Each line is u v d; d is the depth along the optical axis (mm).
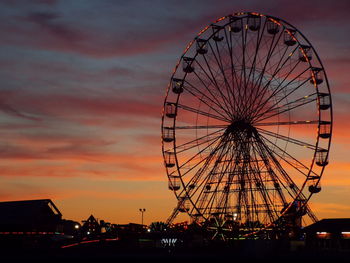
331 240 72312
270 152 70250
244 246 63406
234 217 71625
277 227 71625
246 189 70938
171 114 74750
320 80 69000
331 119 68812
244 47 72250
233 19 73312
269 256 62031
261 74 71562
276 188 69812
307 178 68562
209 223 72625
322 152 68625
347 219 76438
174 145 74312
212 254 66375
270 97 71000
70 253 72562
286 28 70500
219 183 71812
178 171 73312
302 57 70375
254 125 71312
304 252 64562
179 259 63094
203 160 72688
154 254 68938
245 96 71750
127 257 64438
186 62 75250
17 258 65000
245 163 70812
